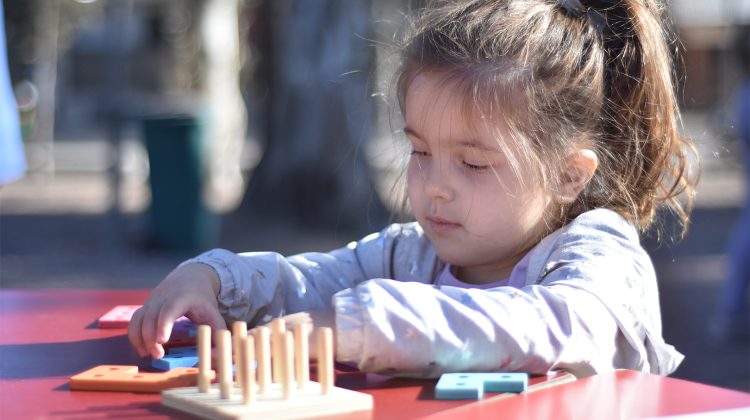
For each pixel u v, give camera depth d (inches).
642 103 75.8
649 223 78.3
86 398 53.7
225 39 638.5
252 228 451.5
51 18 711.1
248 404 49.3
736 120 276.7
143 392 54.9
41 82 703.7
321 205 446.6
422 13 82.0
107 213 418.9
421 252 79.9
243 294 72.6
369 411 50.0
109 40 554.9
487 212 67.4
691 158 82.9
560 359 57.4
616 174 74.7
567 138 70.8
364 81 433.1
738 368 247.1
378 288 58.2
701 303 322.7
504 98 67.5
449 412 49.4
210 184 600.1
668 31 88.5
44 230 466.9
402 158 86.2
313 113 446.9
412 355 56.2
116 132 418.6
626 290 64.1
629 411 48.7
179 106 852.0
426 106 67.9
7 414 50.6
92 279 351.9
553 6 74.9
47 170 674.2
